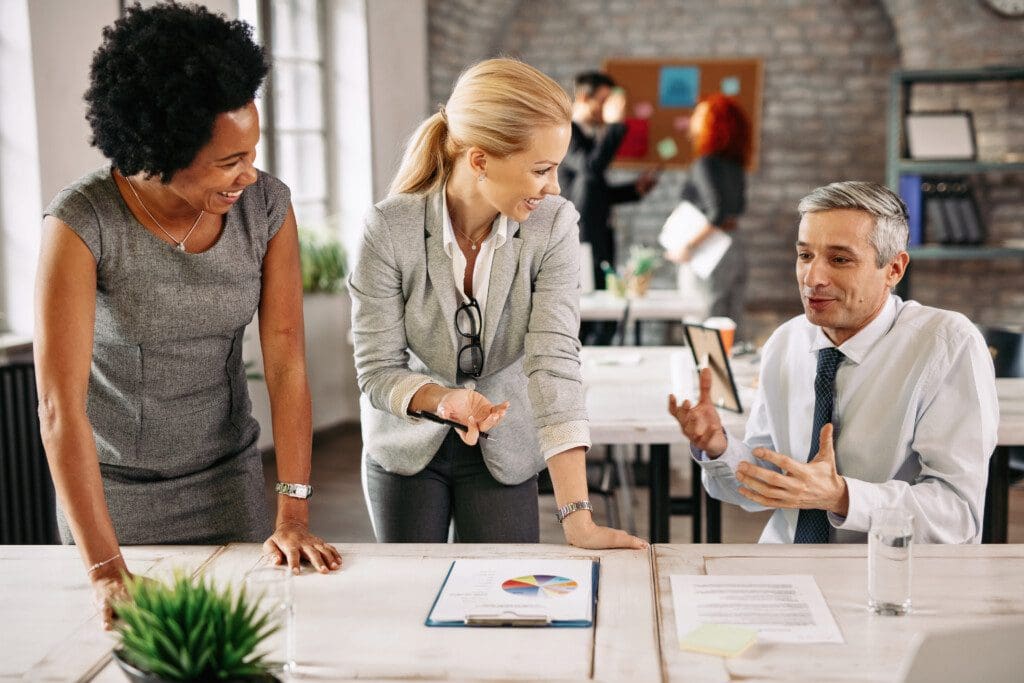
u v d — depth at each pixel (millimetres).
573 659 1259
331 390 5758
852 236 1796
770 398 2047
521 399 1948
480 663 1254
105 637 1345
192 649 1033
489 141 1617
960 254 6617
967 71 6645
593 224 5871
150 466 1708
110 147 1440
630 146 7785
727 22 7680
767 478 1616
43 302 1519
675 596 1438
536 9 7820
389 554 1632
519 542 1979
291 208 1758
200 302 1637
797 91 7695
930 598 1410
